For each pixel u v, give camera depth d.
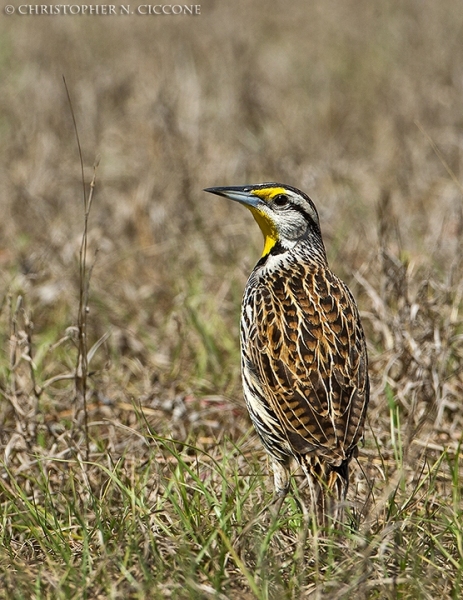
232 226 14.25
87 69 20.39
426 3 26.39
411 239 13.52
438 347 9.99
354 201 15.08
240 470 8.79
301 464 7.84
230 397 10.56
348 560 7.07
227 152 16.59
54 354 11.70
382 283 10.76
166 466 9.02
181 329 11.84
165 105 16.41
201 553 6.98
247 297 9.13
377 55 23.41
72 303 12.66
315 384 8.16
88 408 10.52
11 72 21.23
